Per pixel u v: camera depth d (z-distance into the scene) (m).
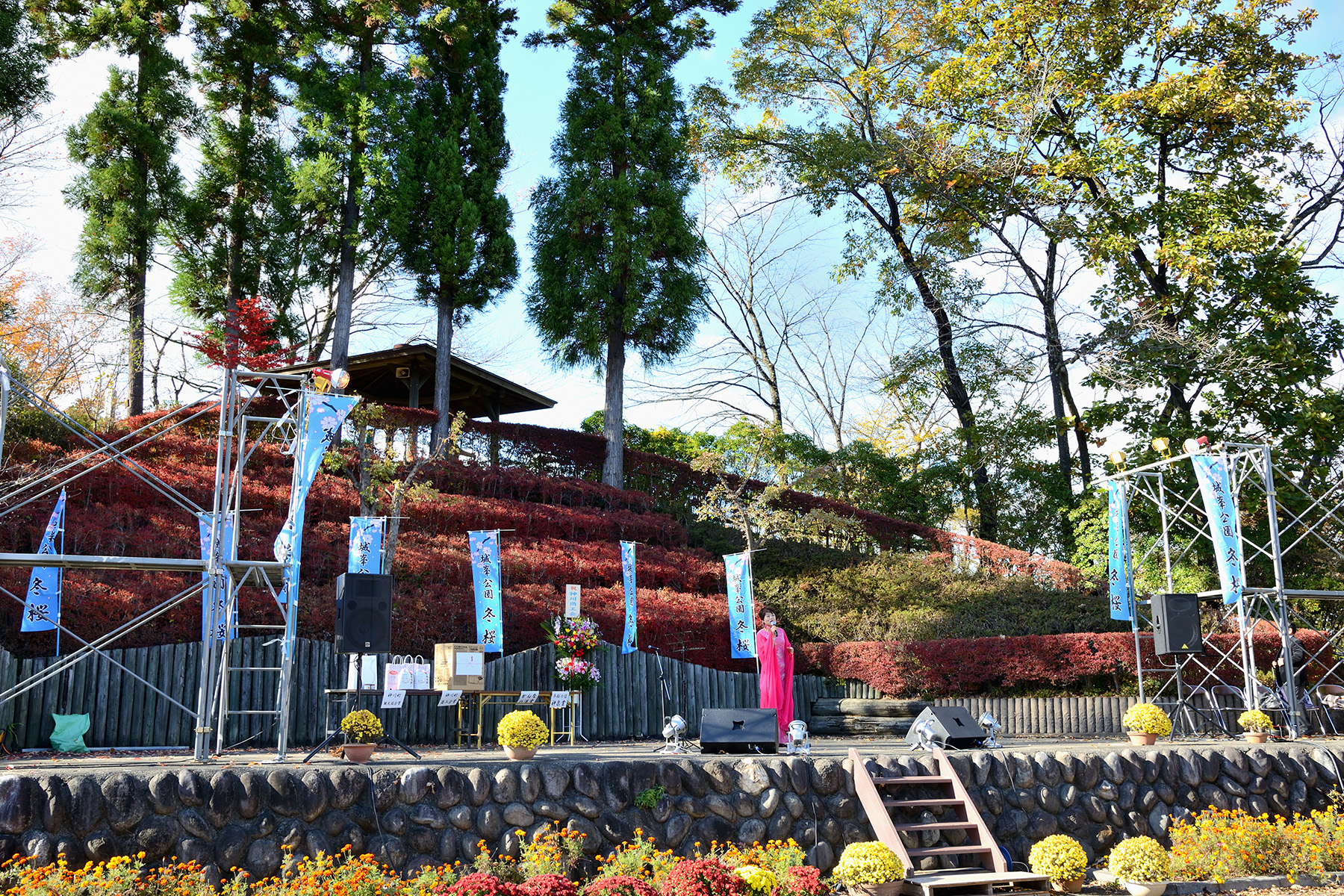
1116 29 23.03
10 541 14.26
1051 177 23.52
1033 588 19.95
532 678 15.02
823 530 22.56
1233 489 14.27
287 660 9.76
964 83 24.70
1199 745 11.62
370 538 14.59
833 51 27.69
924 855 9.21
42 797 7.37
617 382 24.62
